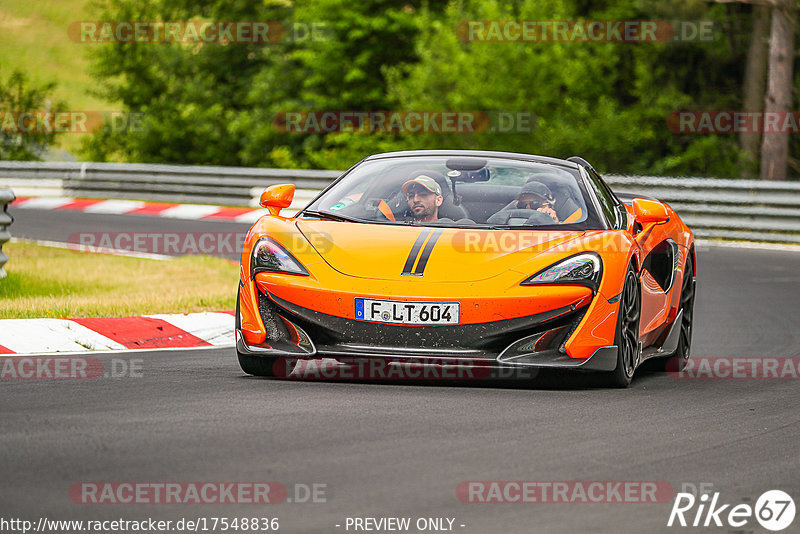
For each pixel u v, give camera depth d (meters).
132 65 142.25
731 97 106.12
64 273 41.84
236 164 135.12
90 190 91.38
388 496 13.13
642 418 18.48
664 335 25.11
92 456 14.67
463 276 20.41
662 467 15.05
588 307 20.48
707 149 103.38
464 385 21.25
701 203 66.75
